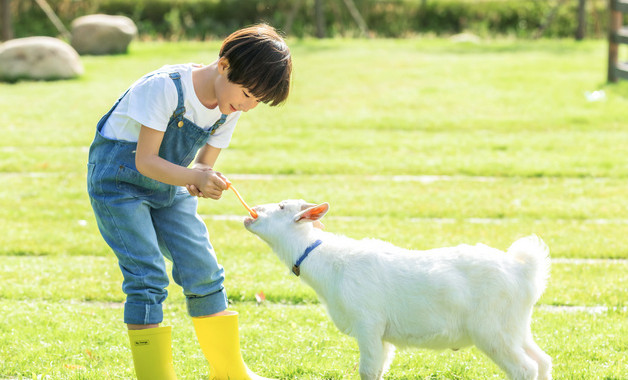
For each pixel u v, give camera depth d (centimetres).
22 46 1705
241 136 1160
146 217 371
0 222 739
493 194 838
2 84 1661
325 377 414
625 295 539
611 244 659
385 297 372
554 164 965
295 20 2619
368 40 2477
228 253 645
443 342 375
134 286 369
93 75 1770
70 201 819
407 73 1755
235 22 2628
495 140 1113
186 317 509
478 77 1678
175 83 355
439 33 2650
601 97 1421
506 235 689
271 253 648
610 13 1535
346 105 1410
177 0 2633
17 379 405
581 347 444
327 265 385
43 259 636
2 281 574
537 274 373
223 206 791
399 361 435
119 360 432
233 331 399
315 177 925
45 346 450
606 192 840
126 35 2167
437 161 991
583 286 558
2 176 929
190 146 373
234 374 402
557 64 1848
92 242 680
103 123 372
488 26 2652
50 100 1455
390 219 745
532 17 2645
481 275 368
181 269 390
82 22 2177
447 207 785
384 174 937
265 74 341
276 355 441
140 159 353
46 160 1001
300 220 393
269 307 524
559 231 701
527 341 382
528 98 1431
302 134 1175
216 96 360
